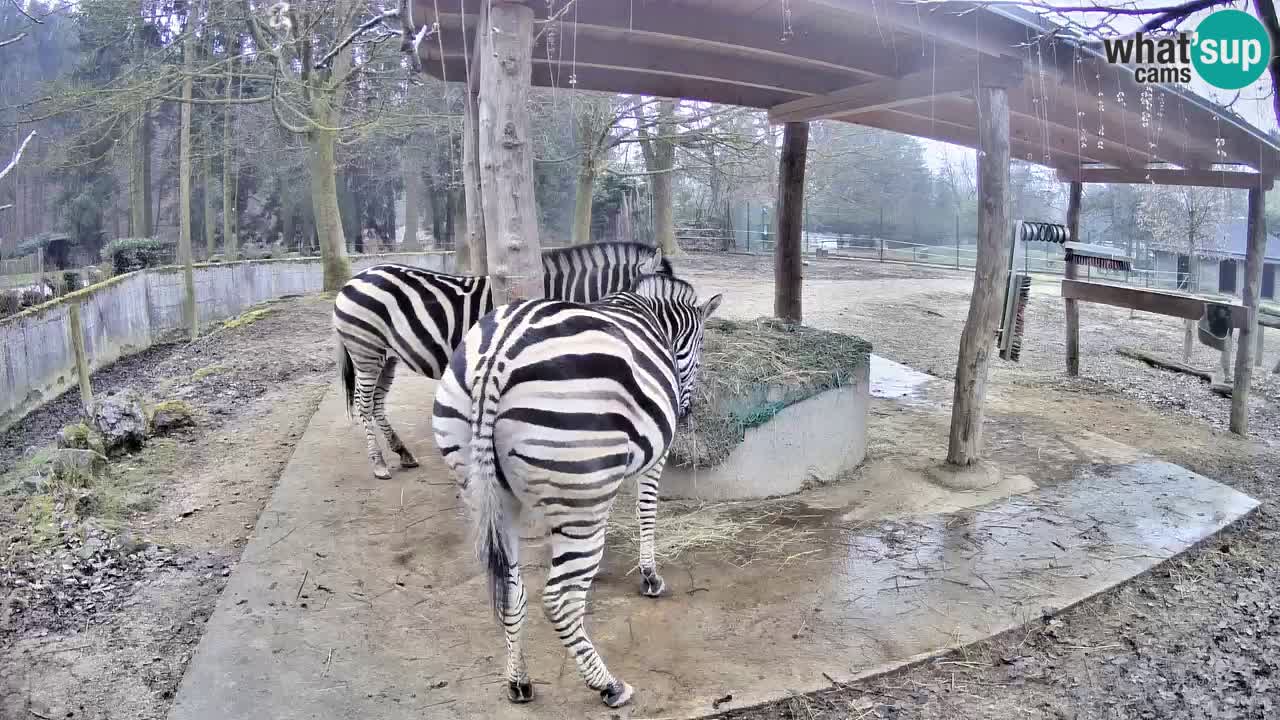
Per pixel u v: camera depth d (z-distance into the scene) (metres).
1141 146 8.09
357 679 3.09
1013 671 3.39
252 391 8.11
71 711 2.96
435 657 3.27
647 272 4.55
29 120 11.27
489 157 4.00
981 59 5.32
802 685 3.15
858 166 26.58
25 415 8.57
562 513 2.69
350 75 11.36
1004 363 10.91
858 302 15.56
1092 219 25.14
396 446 5.48
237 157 22.11
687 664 3.27
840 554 4.44
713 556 4.35
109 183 23.62
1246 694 3.33
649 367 2.93
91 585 3.95
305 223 27.62
